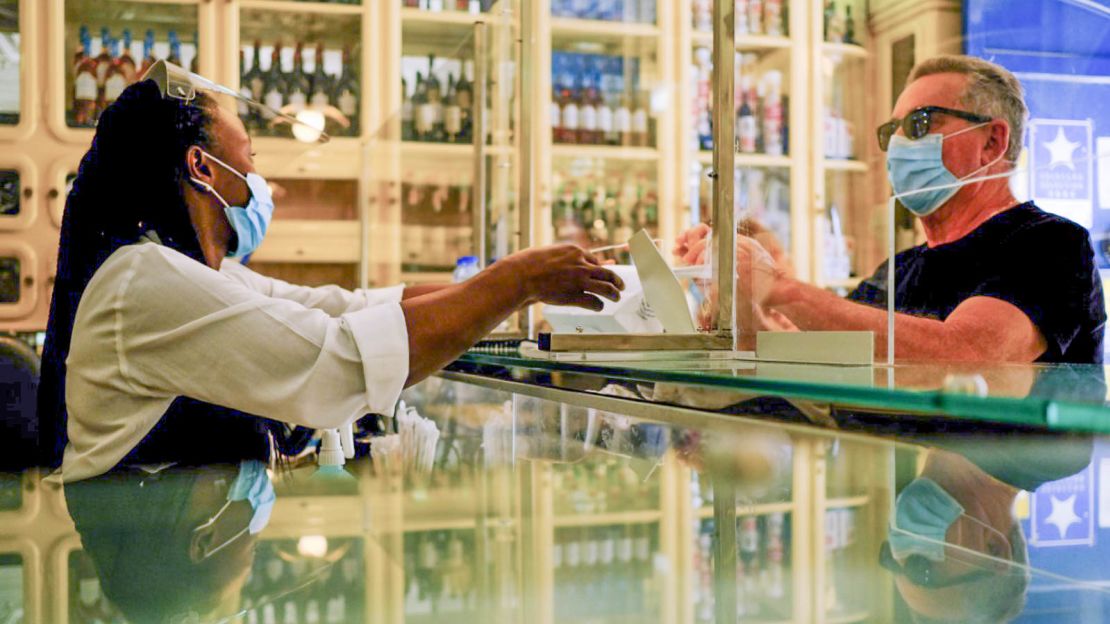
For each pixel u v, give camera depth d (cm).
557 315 150
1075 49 284
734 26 127
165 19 350
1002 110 194
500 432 126
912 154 194
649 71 355
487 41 216
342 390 103
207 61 340
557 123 351
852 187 335
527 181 202
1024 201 179
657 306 129
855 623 45
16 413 136
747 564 57
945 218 191
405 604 49
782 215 329
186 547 62
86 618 47
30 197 330
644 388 105
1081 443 88
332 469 98
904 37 317
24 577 55
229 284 106
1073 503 76
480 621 45
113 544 63
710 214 132
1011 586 54
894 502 77
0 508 79
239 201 126
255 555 59
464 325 107
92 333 107
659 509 74
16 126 330
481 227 221
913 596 51
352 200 348
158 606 48
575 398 115
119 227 116
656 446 110
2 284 331
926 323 165
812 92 334
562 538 64
